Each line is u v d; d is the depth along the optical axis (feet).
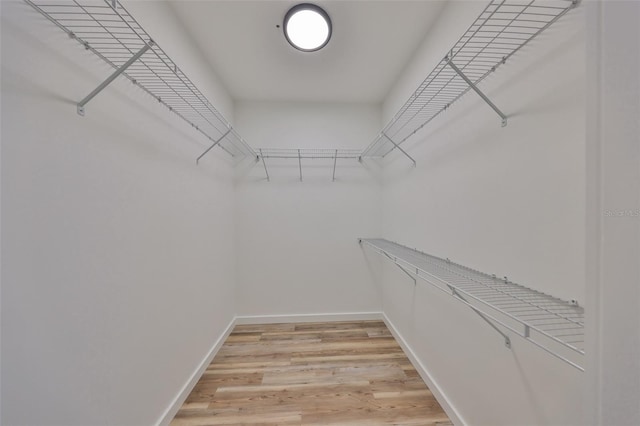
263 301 8.63
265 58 6.25
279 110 8.57
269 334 7.82
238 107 8.46
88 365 2.85
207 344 6.19
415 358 6.08
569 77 2.38
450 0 4.48
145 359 3.85
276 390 5.31
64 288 2.59
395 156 7.53
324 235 8.75
